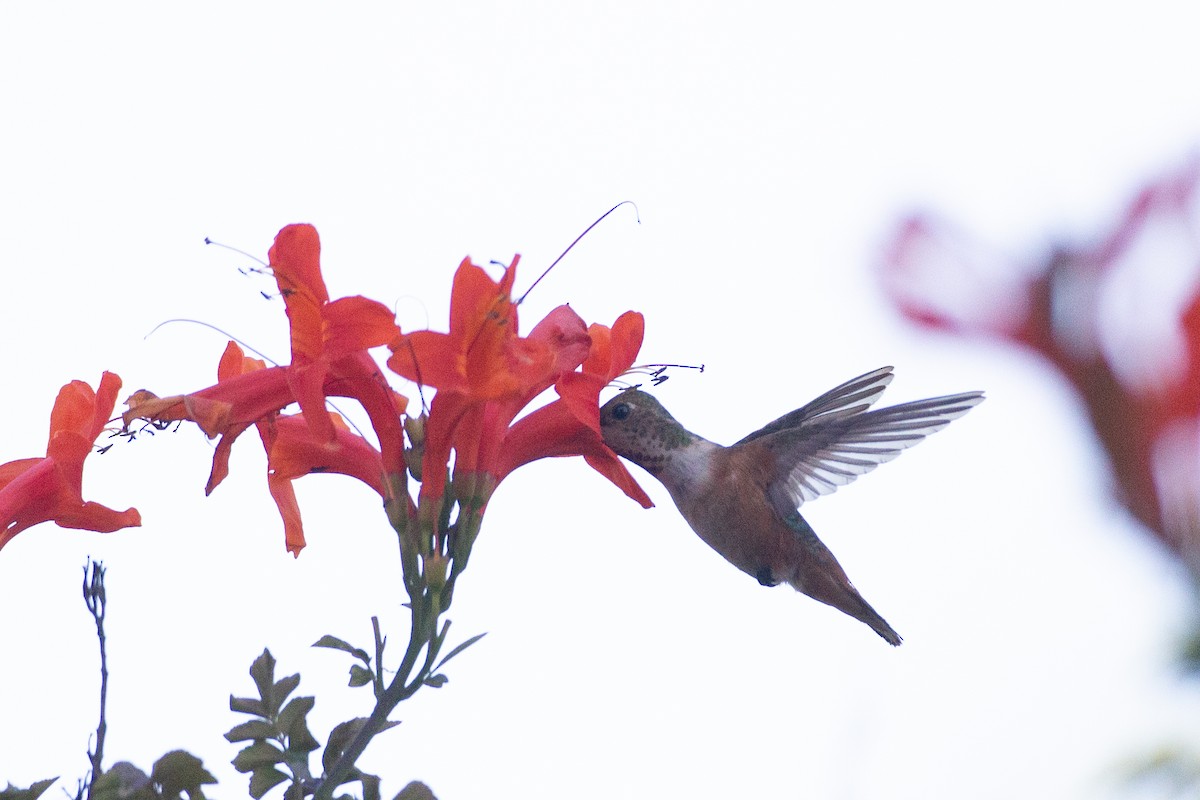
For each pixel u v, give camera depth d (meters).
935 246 2.18
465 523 6.93
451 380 6.73
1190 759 3.09
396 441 7.09
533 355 6.92
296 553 7.20
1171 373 2.15
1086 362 2.14
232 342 7.47
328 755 6.19
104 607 5.71
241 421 6.88
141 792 5.05
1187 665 2.37
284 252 6.56
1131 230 2.08
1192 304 2.08
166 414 6.95
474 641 6.54
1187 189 2.03
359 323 6.55
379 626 6.33
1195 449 2.22
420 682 6.33
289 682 6.22
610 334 7.76
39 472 6.89
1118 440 2.21
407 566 6.77
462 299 6.71
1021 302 2.13
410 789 5.83
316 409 6.51
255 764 6.09
